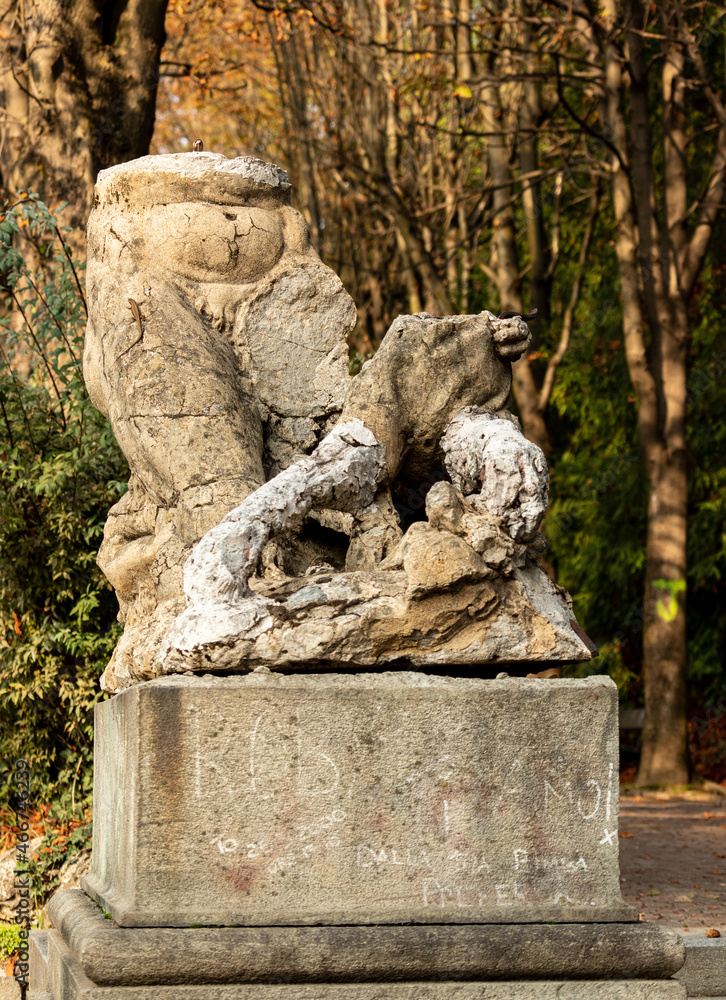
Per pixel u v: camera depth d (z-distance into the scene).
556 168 13.69
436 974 2.92
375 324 17.89
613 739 3.17
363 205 17.84
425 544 3.25
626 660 16.97
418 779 3.07
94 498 5.92
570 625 3.37
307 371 4.18
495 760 3.11
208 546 3.21
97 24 9.38
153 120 9.72
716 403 15.10
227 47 17.83
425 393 3.83
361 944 2.88
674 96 13.45
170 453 3.67
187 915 2.92
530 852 3.10
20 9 9.54
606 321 16.14
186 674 3.13
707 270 15.44
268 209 4.30
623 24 13.23
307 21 13.94
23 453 6.00
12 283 7.00
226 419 3.71
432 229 16.44
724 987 3.71
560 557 16.98
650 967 3.01
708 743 15.95
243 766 3.00
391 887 3.03
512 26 14.89
